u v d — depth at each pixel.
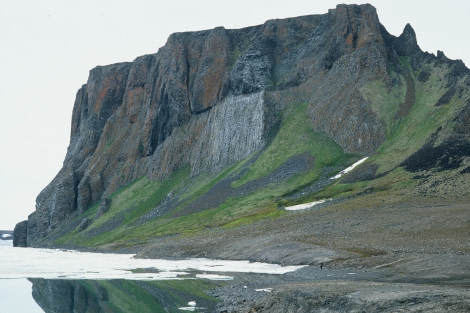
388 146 138.62
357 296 34.69
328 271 62.16
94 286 67.69
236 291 52.91
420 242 73.94
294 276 61.75
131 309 51.03
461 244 69.69
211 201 156.62
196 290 58.47
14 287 68.75
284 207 125.81
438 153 121.25
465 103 132.62
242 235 104.25
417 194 106.31
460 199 98.81
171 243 111.06
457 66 156.62
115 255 122.06
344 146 152.12
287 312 36.34
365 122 150.00
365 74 164.25
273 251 82.69
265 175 155.50
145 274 74.94
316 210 113.12
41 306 56.59
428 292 33.22
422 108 146.62
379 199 108.56
